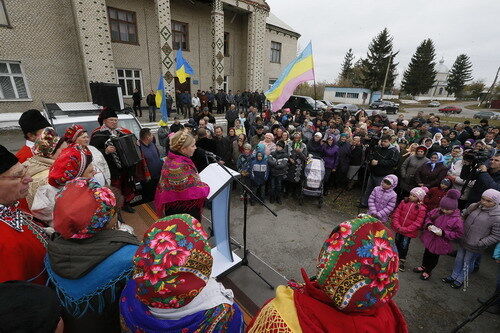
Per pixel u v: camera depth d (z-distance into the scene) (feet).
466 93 225.76
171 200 7.04
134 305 3.11
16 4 35.09
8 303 2.08
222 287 3.43
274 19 74.02
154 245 2.86
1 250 3.45
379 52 136.87
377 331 2.46
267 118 33.45
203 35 56.49
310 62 21.49
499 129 25.72
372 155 17.11
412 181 16.31
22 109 38.01
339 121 28.27
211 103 53.83
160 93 23.57
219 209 8.81
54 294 2.40
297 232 14.14
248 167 16.89
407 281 11.13
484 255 13.25
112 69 40.96
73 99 41.68
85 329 3.33
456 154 16.62
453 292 10.57
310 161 17.07
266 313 2.70
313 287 2.64
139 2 46.19
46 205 5.77
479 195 13.51
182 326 2.82
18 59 36.40
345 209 17.26
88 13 37.06
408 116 97.09
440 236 10.39
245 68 65.51
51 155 7.09
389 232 2.56
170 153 7.31
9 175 3.70
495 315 9.52
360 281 2.34
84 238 3.36
